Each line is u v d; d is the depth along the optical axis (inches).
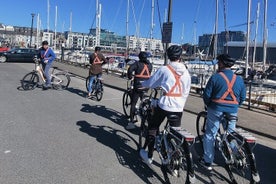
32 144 275.7
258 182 198.2
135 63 331.0
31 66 1219.9
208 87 225.1
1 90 568.7
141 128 265.3
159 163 245.6
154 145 226.8
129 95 374.6
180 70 211.5
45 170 222.7
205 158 236.4
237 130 214.4
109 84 730.2
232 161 212.2
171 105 211.6
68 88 637.9
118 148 276.5
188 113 456.4
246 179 212.1
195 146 293.4
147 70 331.6
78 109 434.9
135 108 332.8
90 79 526.6
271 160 271.9
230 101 223.6
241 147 207.3
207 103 228.8
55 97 523.5
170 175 218.2
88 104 476.4
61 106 449.7
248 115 448.8
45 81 599.5
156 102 221.6
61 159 244.5
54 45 2449.6
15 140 284.5
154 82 217.3
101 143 288.0
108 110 437.7
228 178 227.9
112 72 1042.7
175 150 201.2
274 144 325.4
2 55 1409.9
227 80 222.1
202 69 1053.2
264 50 1203.2
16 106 434.0
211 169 237.0
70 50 1872.5
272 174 241.0
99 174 221.0
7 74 852.0
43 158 244.7
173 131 203.5
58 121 360.8
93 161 243.8
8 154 249.8
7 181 203.2
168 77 211.2
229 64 224.8
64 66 1259.8
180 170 203.0
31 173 216.7
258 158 275.6
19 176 211.2
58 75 667.4
